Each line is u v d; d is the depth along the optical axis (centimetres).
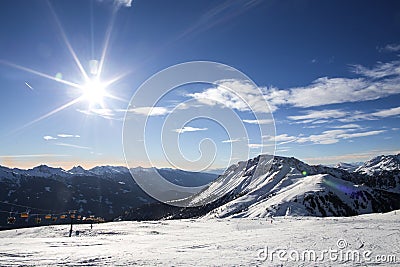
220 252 2484
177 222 9300
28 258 2269
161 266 1903
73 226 7944
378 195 17338
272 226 6309
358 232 3719
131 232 6038
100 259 2198
